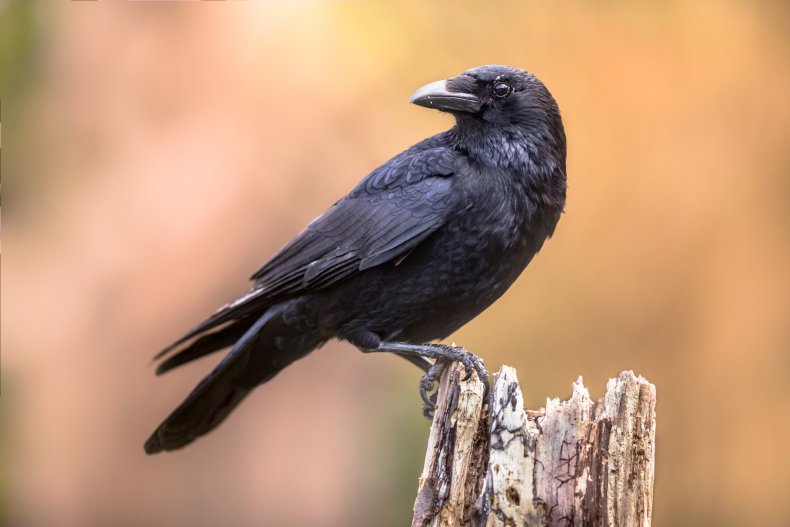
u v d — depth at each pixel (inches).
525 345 547.8
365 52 559.8
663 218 553.9
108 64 521.0
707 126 559.5
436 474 255.0
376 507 522.9
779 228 550.3
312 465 538.3
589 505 241.8
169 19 530.0
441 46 568.1
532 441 246.7
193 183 526.9
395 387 545.6
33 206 514.0
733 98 559.8
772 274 547.2
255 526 530.9
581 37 569.9
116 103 522.3
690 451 541.0
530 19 574.6
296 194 541.6
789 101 556.1
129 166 522.3
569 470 244.7
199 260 523.2
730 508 537.0
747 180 553.3
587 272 550.6
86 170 519.5
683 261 549.6
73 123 515.5
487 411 257.3
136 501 525.0
